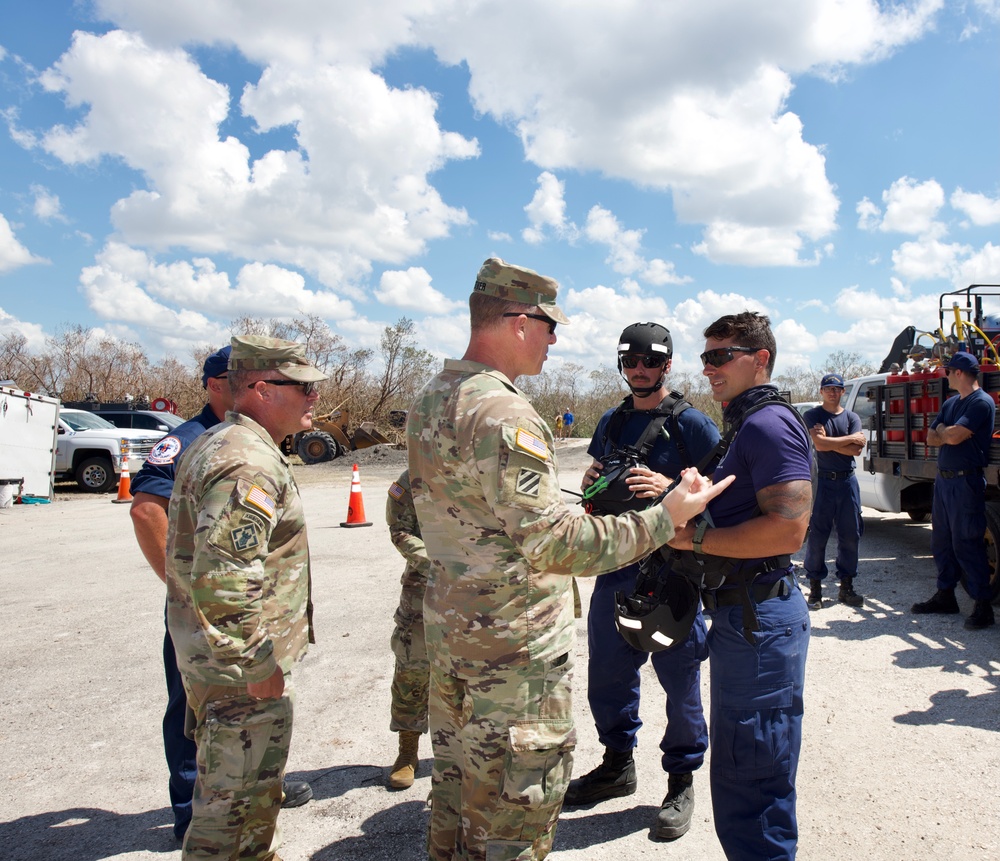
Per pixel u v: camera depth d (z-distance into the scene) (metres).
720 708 2.21
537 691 1.94
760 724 2.14
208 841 2.11
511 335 2.07
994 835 2.73
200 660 2.13
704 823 2.94
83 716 4.09
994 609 5.46
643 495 2.48
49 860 2.79
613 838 2.84
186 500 2.18
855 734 3.59
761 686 2.15
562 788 1.97
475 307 2.09
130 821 3.06
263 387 2.31
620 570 3.01
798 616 2.22
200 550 2.00
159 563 2.76
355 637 5.35
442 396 1.99
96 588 7.03
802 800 3.02
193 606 2.13
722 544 2.16
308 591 2.40
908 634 5.00
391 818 3.04
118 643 5.34
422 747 3.76
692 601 2.36
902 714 3.78
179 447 2.80
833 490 5.64
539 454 1.82
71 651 5.18
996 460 5.21
